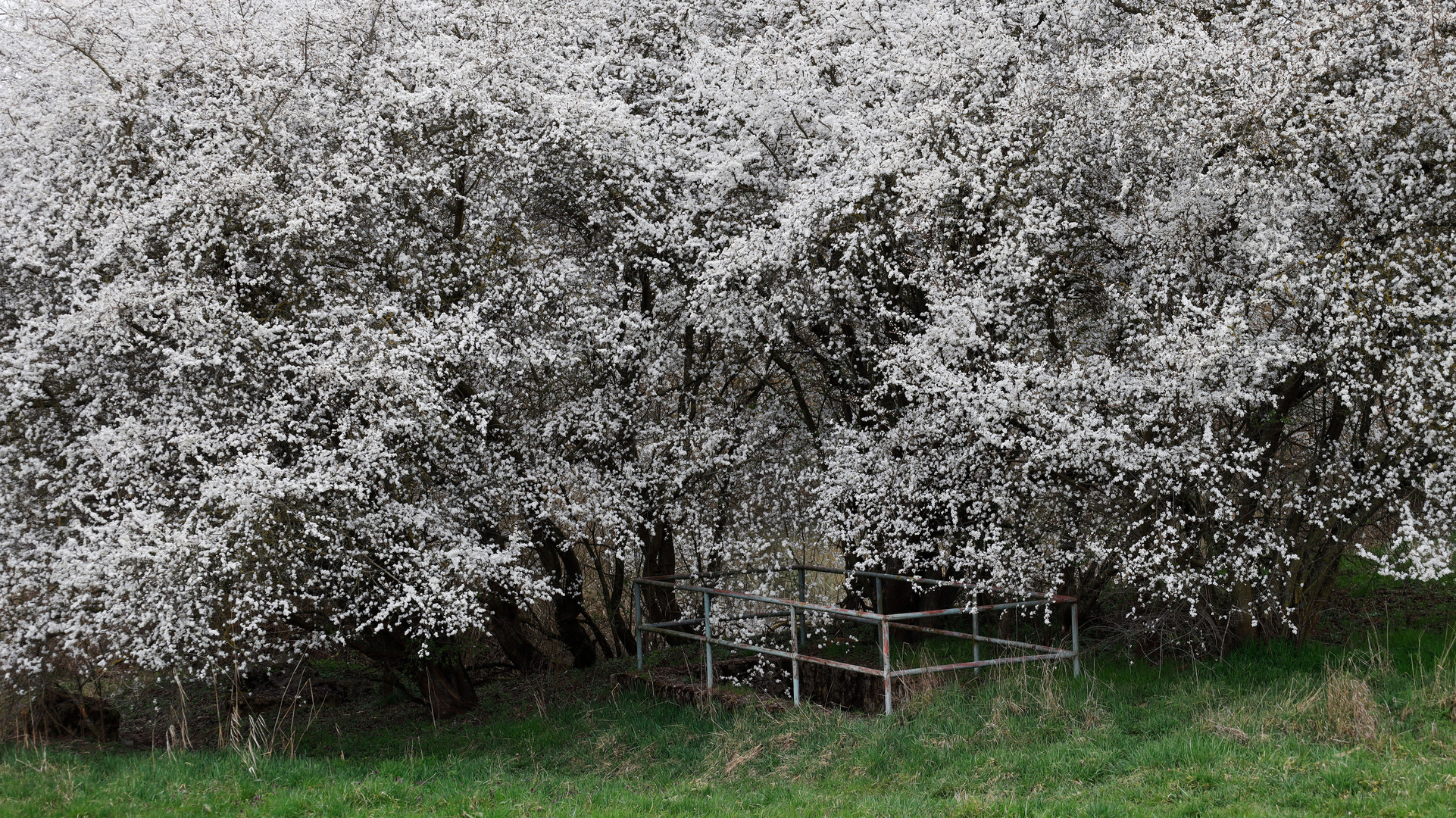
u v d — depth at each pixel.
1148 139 7.96
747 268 9.05
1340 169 7.35
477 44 9.53
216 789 6.58
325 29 9.59
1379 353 6.78
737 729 8.15
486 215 9.45
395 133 9.39
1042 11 9.42
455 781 7.28
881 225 8.93
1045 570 8.22
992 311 8.00
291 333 8.47
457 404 9.28
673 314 11.02
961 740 6.95
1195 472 7.05
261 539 7.52
